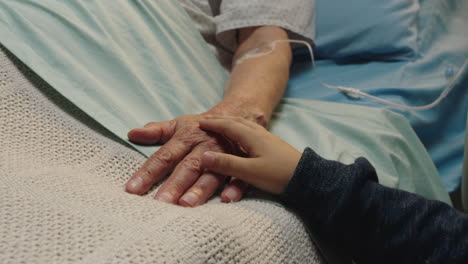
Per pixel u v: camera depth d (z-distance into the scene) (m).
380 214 0.57
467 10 1.29
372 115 0.90
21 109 0.63
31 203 0.45
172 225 0.45
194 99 0.85
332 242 0.63
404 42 1.12
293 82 1.12
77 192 0.50
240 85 0.86
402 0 1.17
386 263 0.58
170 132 0.69
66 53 0.72
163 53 0.87
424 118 1.00
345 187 0.57
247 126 0.65
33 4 0.75
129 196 0.53
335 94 1.02
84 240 0.41
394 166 0.81
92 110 0.66
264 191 0.64
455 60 1.13
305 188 0.59
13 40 0.68
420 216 0.56
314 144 0.78
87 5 0.81
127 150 0.64
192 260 0.42
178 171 0.61
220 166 0.60
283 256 0.54
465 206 0.92
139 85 0.76
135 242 0.42
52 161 0.59
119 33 0.82
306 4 1.13
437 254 0.54
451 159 1.04
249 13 1.05
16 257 0.37
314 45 1.17
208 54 1.02
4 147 0.57
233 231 0.49
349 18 1.18
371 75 1.08
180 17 1.00
